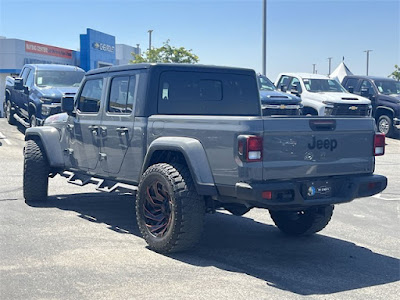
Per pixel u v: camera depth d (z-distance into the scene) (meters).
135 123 6.59
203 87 7.02
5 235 6.59
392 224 8.02
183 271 5.39
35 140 8.77
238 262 5.80
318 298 4.77
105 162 7.19
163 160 6.45
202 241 6.66
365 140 6.04
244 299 4.66
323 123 5.64
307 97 18.72
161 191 6.01
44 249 6.00
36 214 7.84
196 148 5.73
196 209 5.74
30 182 8.49
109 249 6.07
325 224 6.82
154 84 6.59
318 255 6.21
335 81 19.97
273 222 7.89
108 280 5.04
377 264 5.91
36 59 38.66
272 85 17.39
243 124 5.32
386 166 15.31
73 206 8.51
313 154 5.61
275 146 5.38
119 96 7.00
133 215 7.96
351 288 5.07
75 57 43.88
